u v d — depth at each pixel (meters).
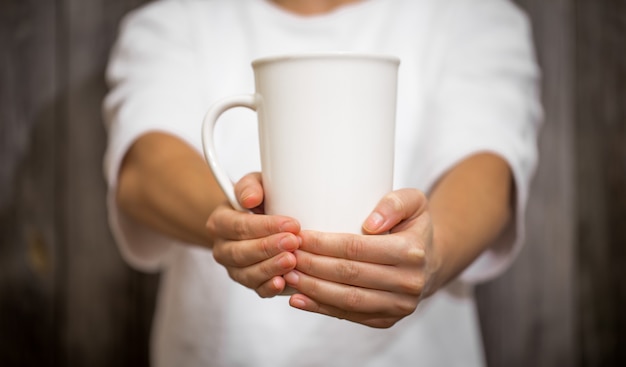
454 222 0.60
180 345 0.84
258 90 0.49
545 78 1.16
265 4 0.88
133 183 0.73
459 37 0.84
